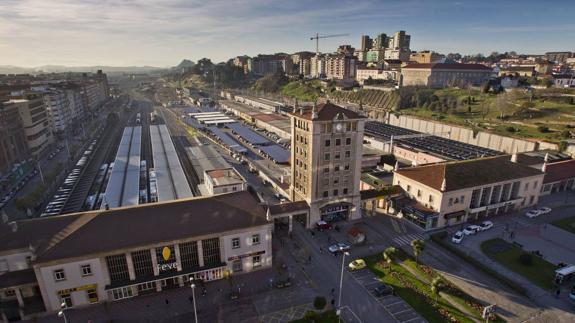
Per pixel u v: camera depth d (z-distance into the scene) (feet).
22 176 424.05
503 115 604.49
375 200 310.65
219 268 210.59
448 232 267.59
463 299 192.54
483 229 270.05
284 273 220.02
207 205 216.95
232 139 586.45
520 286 200.85
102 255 183.62
